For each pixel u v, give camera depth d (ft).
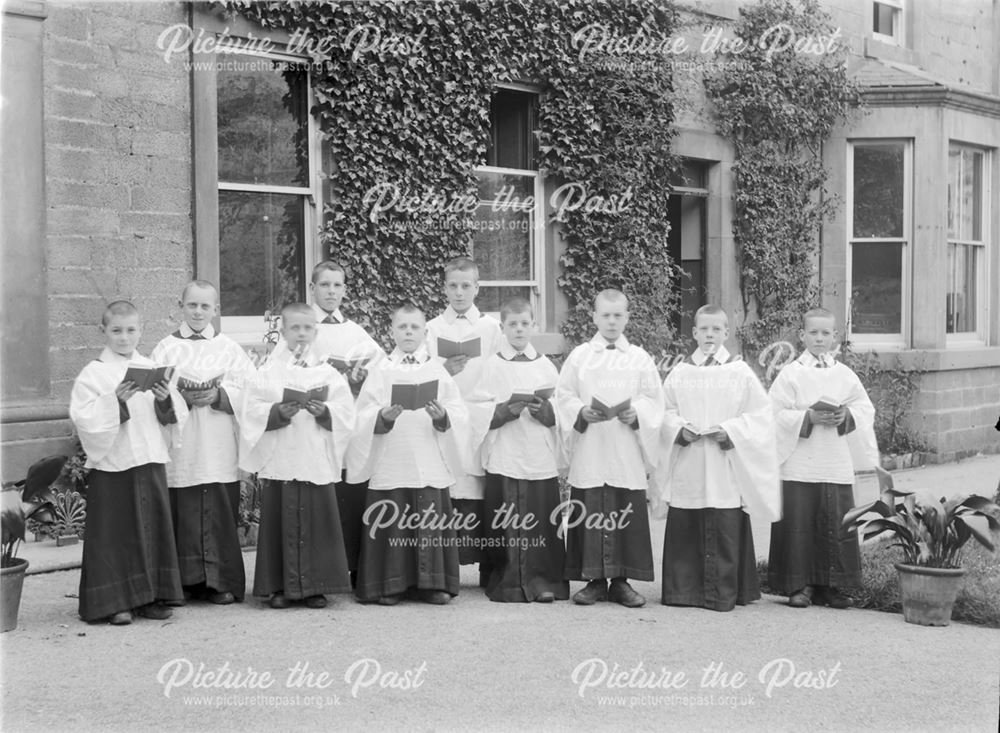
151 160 26.68
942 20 47.21
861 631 19.75
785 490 21.99
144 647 17.87
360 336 23.08
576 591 23.08
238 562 21.07
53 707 15.16
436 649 17.99
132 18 26.23
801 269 41.01
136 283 26.55
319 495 20.67
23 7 24.49
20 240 24.76
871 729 14.90
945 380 41.34
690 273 40.40
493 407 21.74
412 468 21.18
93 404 19.19
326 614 20.25
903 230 41.32
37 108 24.91
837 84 40.88
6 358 24.64
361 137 29.73
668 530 21.84
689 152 38.14
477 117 32.01
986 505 20.27
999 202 44.29
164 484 19.90
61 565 23.09
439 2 30.83
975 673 17.28
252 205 28.55
